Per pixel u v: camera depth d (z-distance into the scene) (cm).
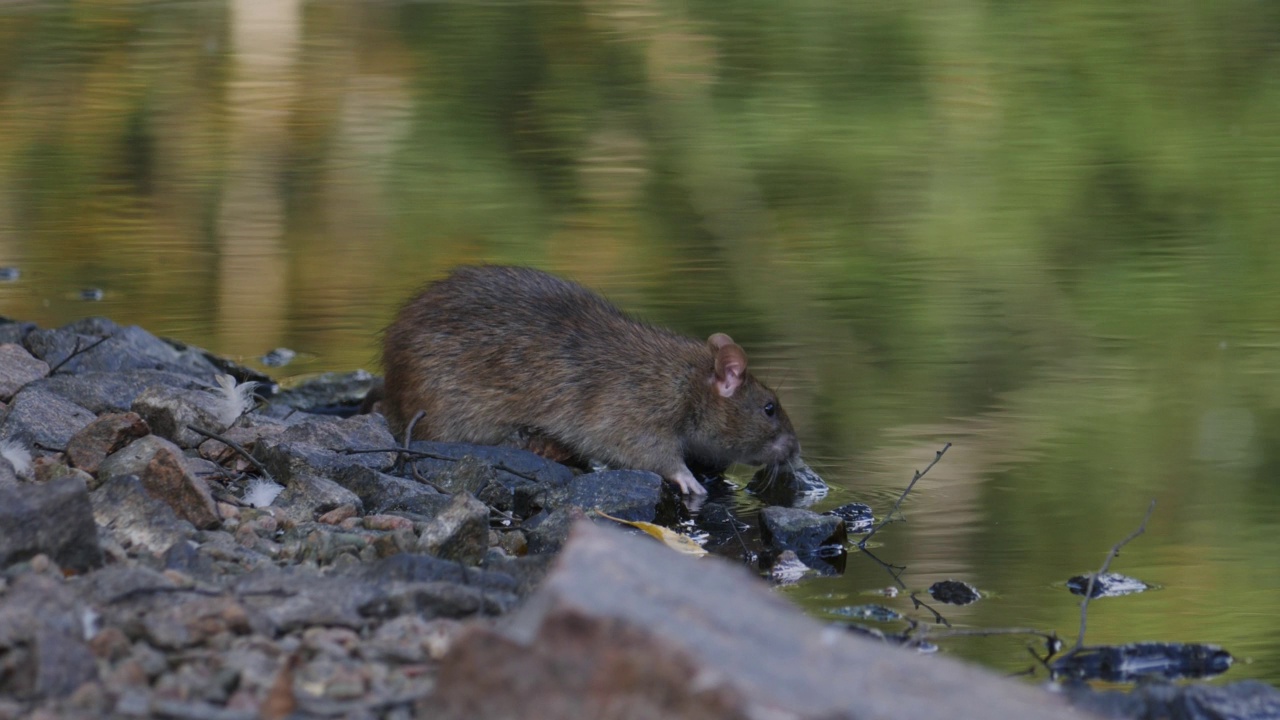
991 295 1900
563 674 491
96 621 625
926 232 2275
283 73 3469
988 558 1002
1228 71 3403
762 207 2439
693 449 1260
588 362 1224
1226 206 2453
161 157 2797
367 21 3953
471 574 770
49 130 2988
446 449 1153
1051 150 2858
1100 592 929
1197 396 1438
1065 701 680
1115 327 1734
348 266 2062
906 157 2814
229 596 680
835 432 1332
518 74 3431
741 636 519
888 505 1137
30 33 3872
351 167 2720
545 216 2383
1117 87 3297
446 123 3020
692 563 580
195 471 983
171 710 539
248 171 2686
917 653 565
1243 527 1064
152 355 1437
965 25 3675
